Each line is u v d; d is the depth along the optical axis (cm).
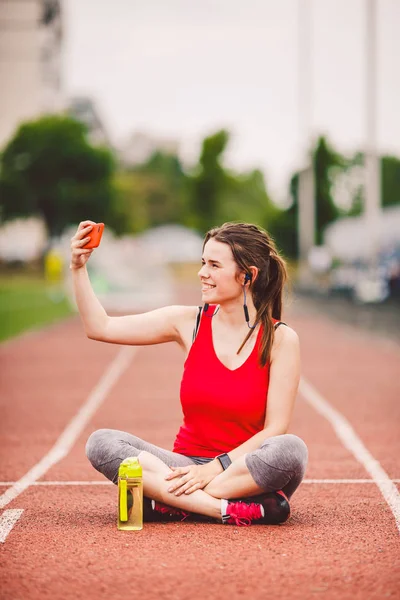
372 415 1123
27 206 8081
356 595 432
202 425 582
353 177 8900
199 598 427
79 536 545
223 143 11075
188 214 11200
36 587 446
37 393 1332
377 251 3806
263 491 563
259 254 569
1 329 2484
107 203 8244
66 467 795
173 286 5294
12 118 8556
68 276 5212
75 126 8212
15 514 608
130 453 574
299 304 3700
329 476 748
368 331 2466
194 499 565
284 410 568
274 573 467
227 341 573
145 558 495
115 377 1527
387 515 604
